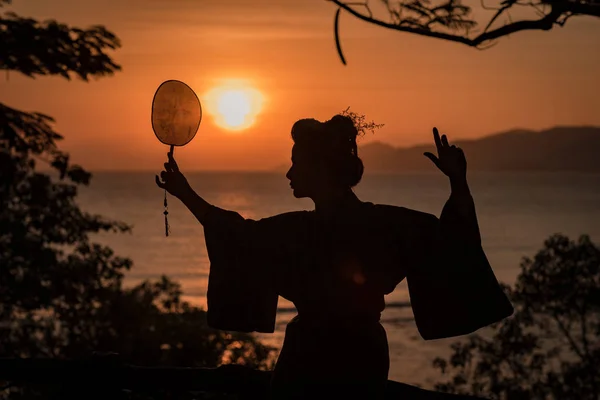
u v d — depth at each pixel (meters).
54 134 14.03
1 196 16.94
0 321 21.28
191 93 3.20
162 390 3.79
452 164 2.79
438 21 5.22
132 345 22.48
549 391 20.45
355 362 2.81
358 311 2.84
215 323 2.99
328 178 2.88
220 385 3.71
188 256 119.38
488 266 2.77
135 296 24.50
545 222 189.38
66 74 13.12
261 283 2.96
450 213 2.78
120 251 125.44
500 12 5.20
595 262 20.39
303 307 2.90
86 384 3.85
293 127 2.92
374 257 2.84
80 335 22.27
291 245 2.91
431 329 2.82
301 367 2.84
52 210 20.33
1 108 13.47
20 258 20.84
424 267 2.81
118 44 13.22
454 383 21.73
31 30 12.67
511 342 21.17
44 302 20.53
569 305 20.83
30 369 3.91
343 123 2.87
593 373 20.34
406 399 3.47
